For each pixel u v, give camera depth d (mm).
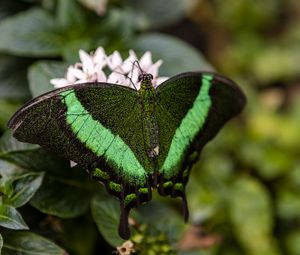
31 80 414
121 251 400
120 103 374
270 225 494
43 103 359
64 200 409
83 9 451
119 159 373
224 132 523
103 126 370
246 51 576
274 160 520
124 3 479
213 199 475
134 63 398
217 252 485
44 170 406
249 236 488
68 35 450
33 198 402
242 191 496
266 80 572
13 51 439
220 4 580
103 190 417
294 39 593
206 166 504
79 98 366
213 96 390
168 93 383
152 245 411
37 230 414
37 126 358
